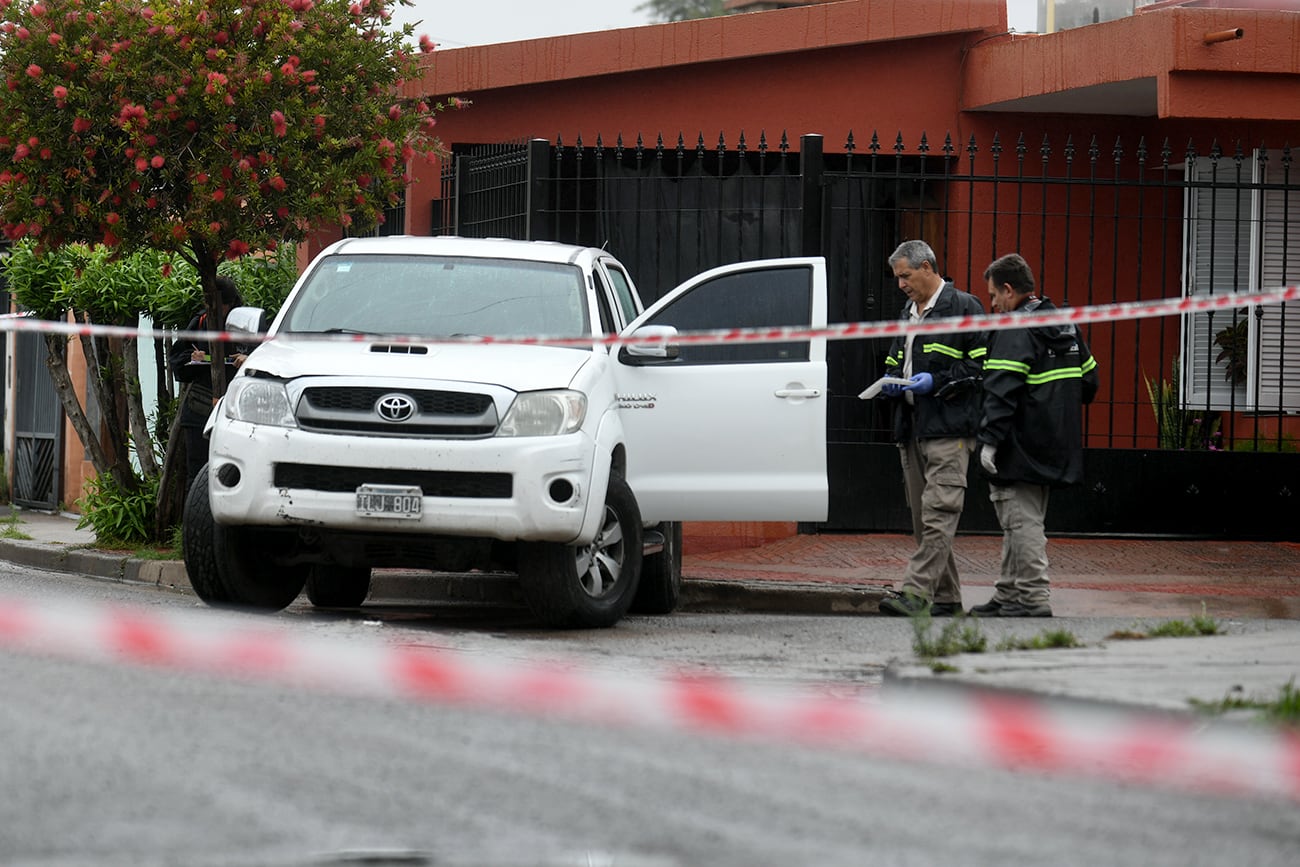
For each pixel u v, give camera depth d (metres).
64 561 32.44
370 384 21.34
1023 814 11.20
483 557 21.77
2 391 53.12
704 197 37.72
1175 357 38.69
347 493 21.16
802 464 24.67
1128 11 40.06
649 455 24.72
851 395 35.53
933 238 38.44
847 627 22.73
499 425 21.25
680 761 12.52
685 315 25.38
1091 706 14.44
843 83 38.28
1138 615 25.08
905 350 24.38
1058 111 38.34
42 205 28.20
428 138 30.81
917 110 38.41
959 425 23.94
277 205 28.61
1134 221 38.69
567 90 38.69
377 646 18.08
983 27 37.81
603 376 22.92
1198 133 38.06
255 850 9.91
